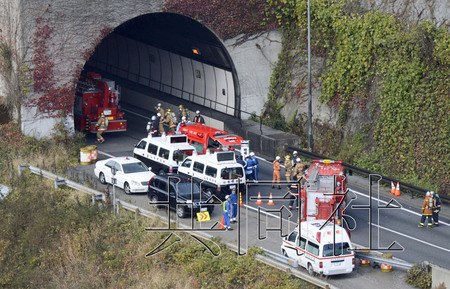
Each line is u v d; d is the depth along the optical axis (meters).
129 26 196.88
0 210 153.75
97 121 178.88
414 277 126.12
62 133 173.25
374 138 164.38
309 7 168.75
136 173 155.62
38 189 156.12
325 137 171.88
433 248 137.00
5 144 170.88
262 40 180.75
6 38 173.25
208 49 184.00
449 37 157.25
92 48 173.75
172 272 135.00
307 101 176.38
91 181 159.12
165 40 193.12
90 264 140.25
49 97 172.62
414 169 159.00
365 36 167.00
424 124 158.25
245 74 181.62
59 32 171.38
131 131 185.62
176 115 190.88
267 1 178.88
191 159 154.25
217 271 132.12
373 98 165.88
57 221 148.62
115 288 136.12
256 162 158.12
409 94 159.88
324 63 174.00
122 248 141.25
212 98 189.00
